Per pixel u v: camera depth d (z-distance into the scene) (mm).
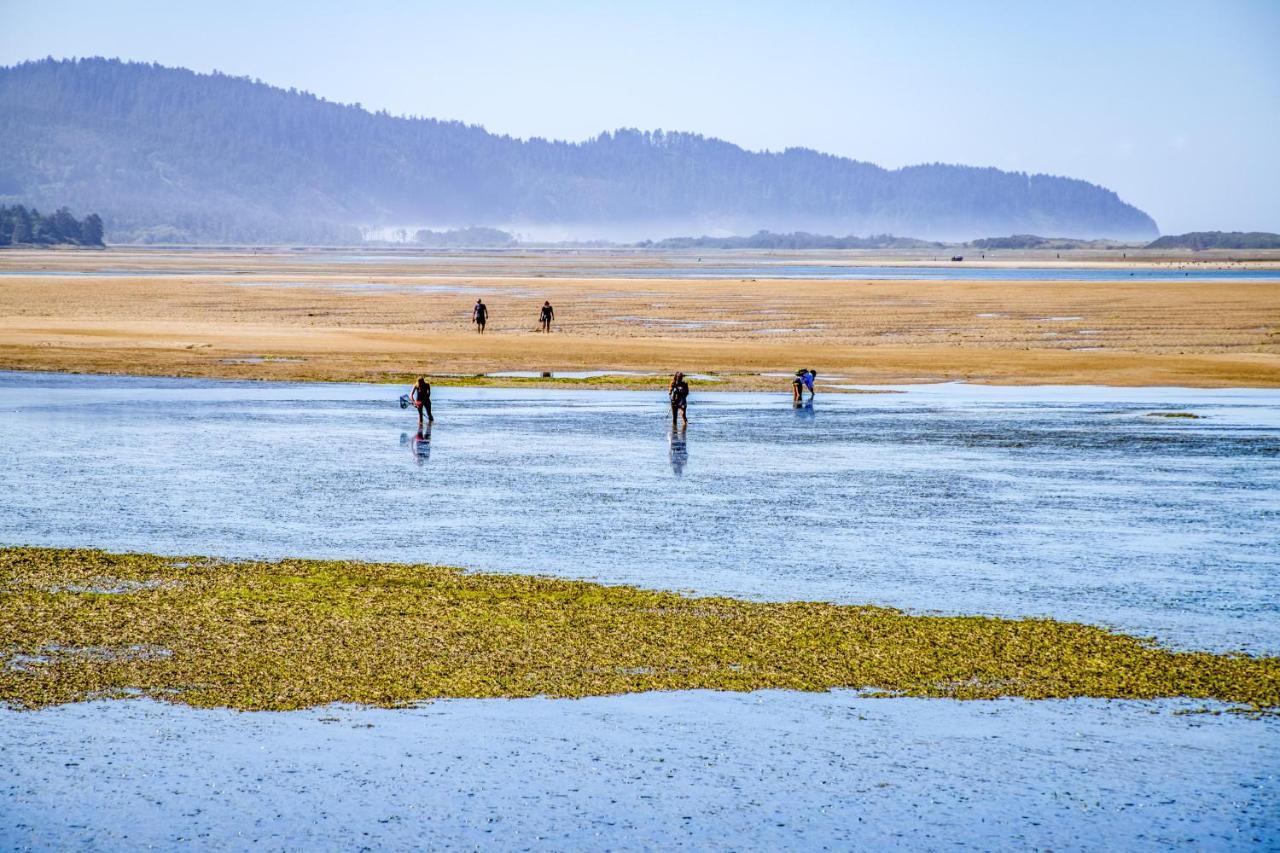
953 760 25703
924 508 51469
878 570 40656
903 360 121250
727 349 130125
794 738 26688
